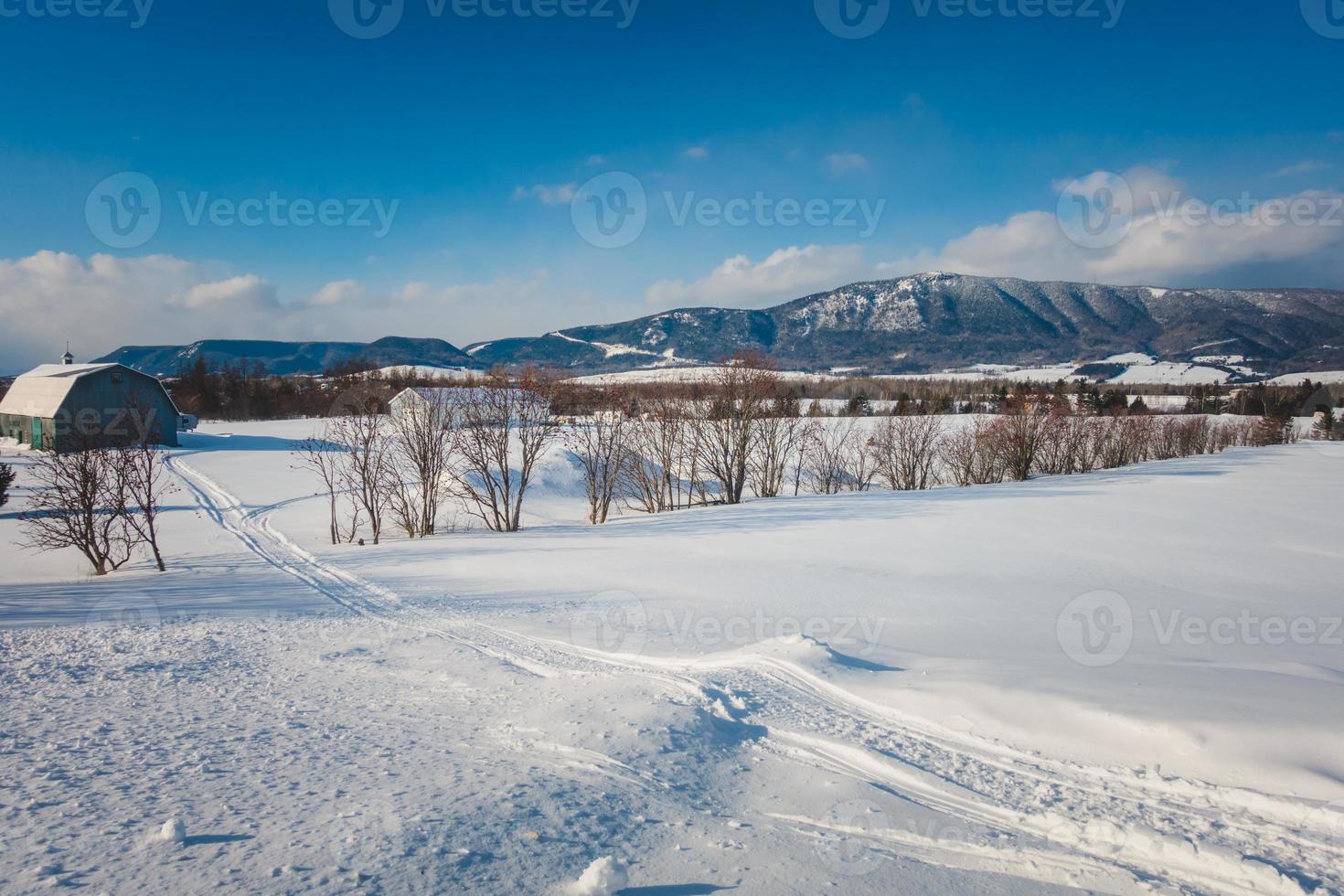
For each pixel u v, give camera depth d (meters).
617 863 3.53
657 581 14.15
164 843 3.72
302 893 3.23
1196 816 4.32
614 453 31.17
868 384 106.06
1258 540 18.42
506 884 3.44
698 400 35.06
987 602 11.92
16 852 3.58
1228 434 69.50
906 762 5.30
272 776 4.84
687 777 5.04
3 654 9.21
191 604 13.52
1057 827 4.27
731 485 34.06
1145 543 18.05
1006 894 3.54
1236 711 5.57
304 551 22.08
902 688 6.83
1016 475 43.00
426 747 5.56
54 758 5.18
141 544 23.70
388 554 20.41
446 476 32.62
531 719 6.23
